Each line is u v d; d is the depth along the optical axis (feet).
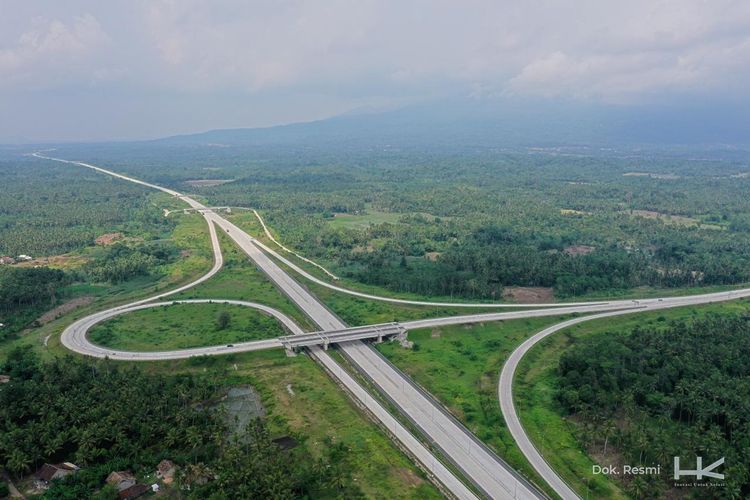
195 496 426.51
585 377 609.01
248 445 487.20
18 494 442.50
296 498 434.71
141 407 525.75
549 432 541.34
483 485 460.55
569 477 472.44
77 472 459.32
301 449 503.20
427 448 514.27
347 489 442.91
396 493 440.86
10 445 467.93
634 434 499.51
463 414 574.56
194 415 523.70
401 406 590.14
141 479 461.37
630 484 450.71
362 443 510.99
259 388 627.05
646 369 628.69
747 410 523.70
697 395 554.87
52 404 532.32
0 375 628.28
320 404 585.63
